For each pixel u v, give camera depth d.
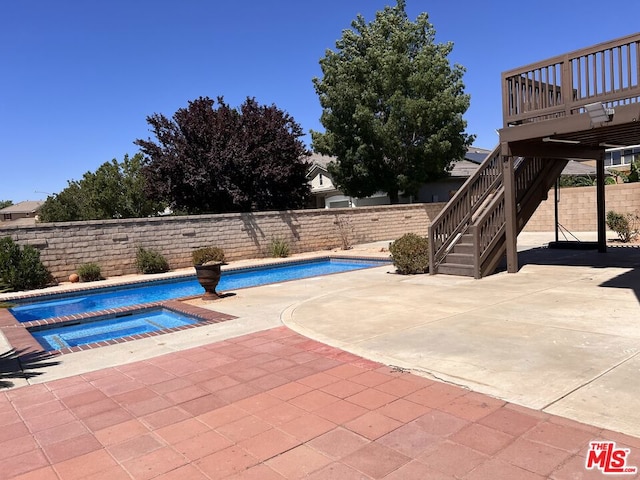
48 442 3.43
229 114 20.42
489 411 3.53
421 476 2.74
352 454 3.03
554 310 6.57
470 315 6.57
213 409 3.87
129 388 4.46
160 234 15.02
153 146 19.42
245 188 20.03
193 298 9.45
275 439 3.29
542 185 11.44
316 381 4.37
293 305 8.15
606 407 3.46
